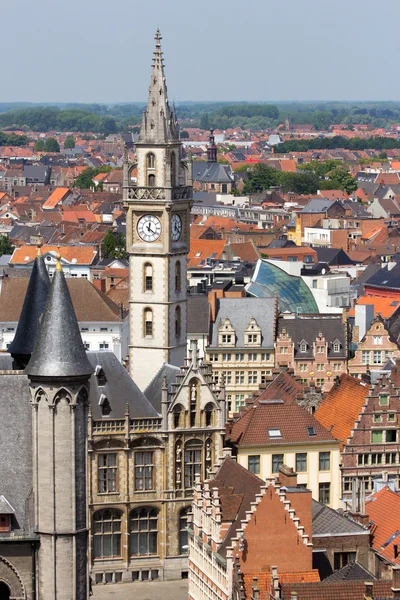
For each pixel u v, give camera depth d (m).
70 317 150.38
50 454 149.25
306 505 171.62
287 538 168.12
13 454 151.25
